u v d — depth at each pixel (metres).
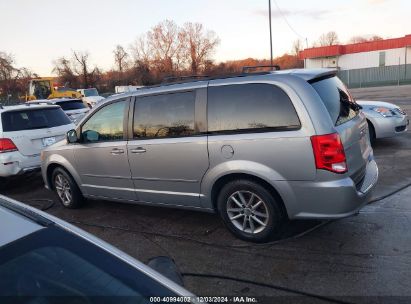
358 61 46.94
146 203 4.90
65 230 2.03
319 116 3.57
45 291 1.70
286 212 3.93
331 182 3.55
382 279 3.24
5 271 1.71
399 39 44.06
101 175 5.21
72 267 1.83
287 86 3.70
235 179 4.04
